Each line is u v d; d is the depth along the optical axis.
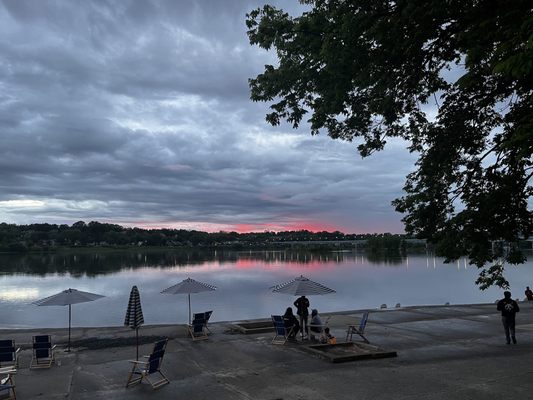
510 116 10.20
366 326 19.09
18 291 56.94
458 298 46.34
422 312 23.08
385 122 13.16
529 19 5.63
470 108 11.92
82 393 10.45
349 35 10.14
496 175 10.92
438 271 92.00
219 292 51.97
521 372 11.62
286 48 12.61
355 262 136.50
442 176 12.43
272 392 10.21
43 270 103.12
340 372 11.85
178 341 16.19
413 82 11.39
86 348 15.12
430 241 12.22
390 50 10.00
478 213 10.52
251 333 17.67
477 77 7.09
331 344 14.84
